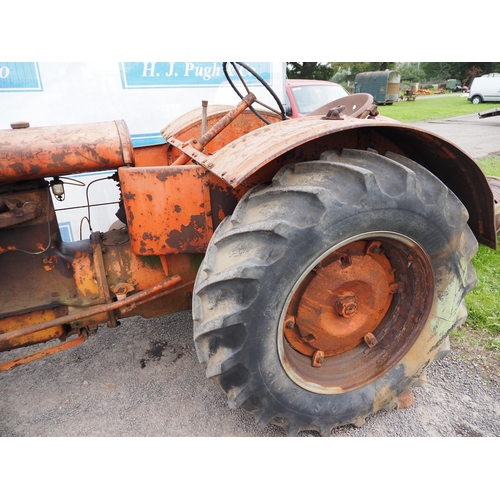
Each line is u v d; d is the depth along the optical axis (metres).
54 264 1.95
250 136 1.79
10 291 1.89
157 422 2.14
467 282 2.04
